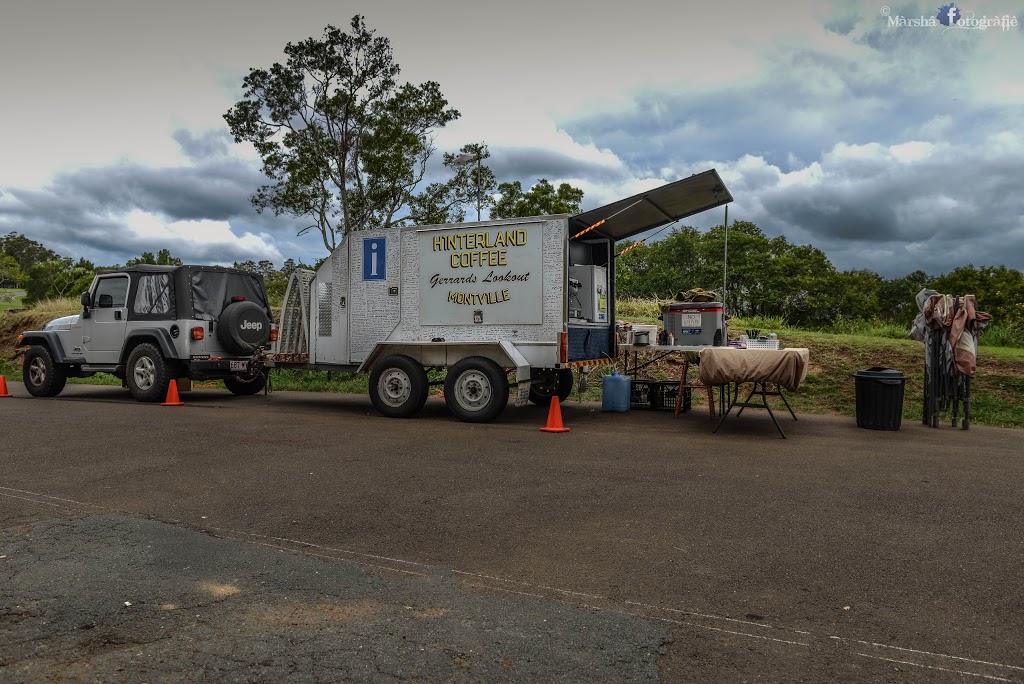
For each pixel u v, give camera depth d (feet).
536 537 15.89
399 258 36.29
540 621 11.41
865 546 15.38
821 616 11.75
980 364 45.32
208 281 42.50
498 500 19.04
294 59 66.39
